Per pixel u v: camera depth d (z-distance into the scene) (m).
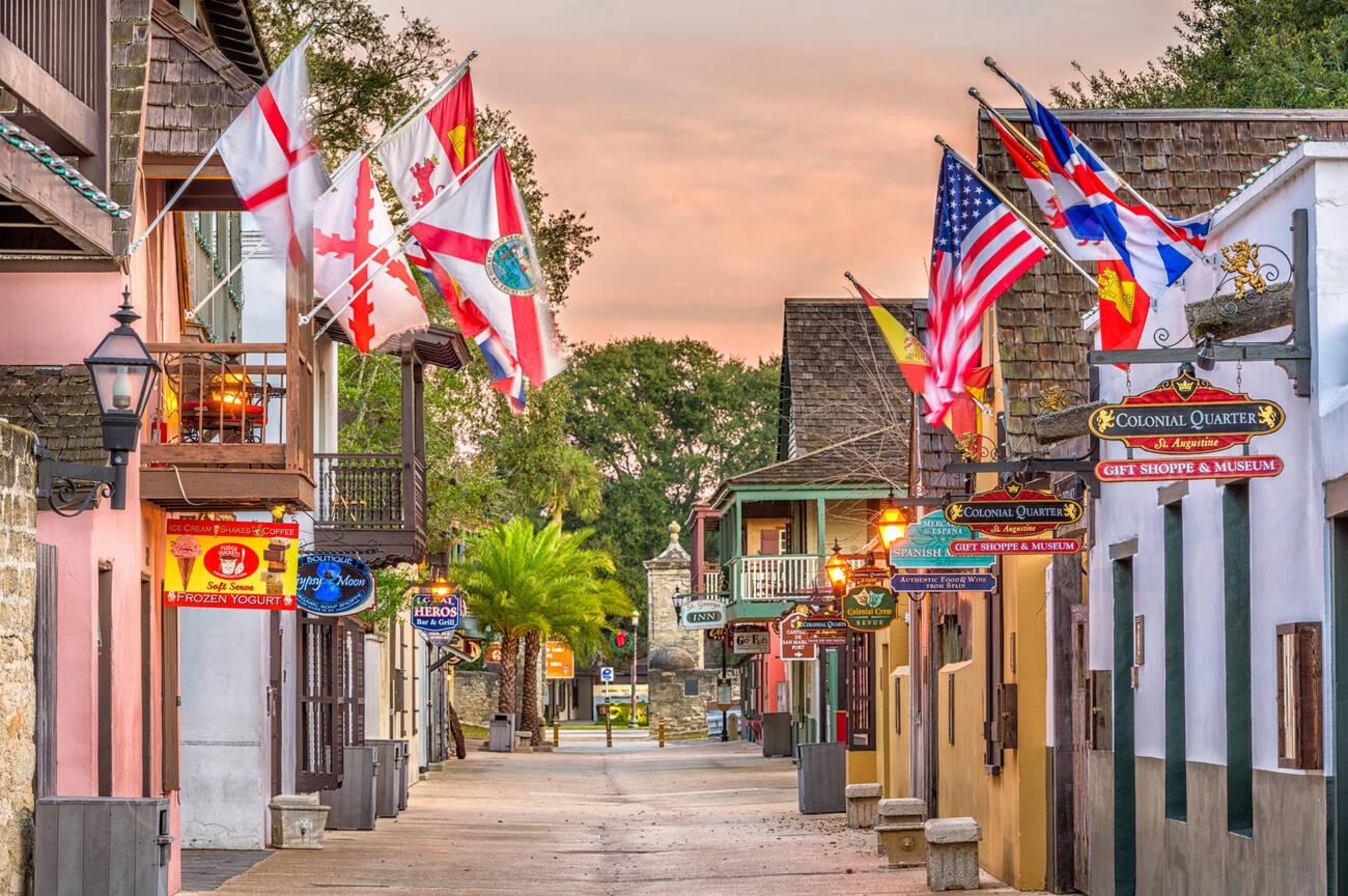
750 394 141.50
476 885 26.56
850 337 63.19
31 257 21.72
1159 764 19.91
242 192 21.19
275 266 35.97
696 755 76.56
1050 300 27.69
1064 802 25.17
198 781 31.66
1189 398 15.27
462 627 72.50
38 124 20.02
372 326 26.86
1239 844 17.11
